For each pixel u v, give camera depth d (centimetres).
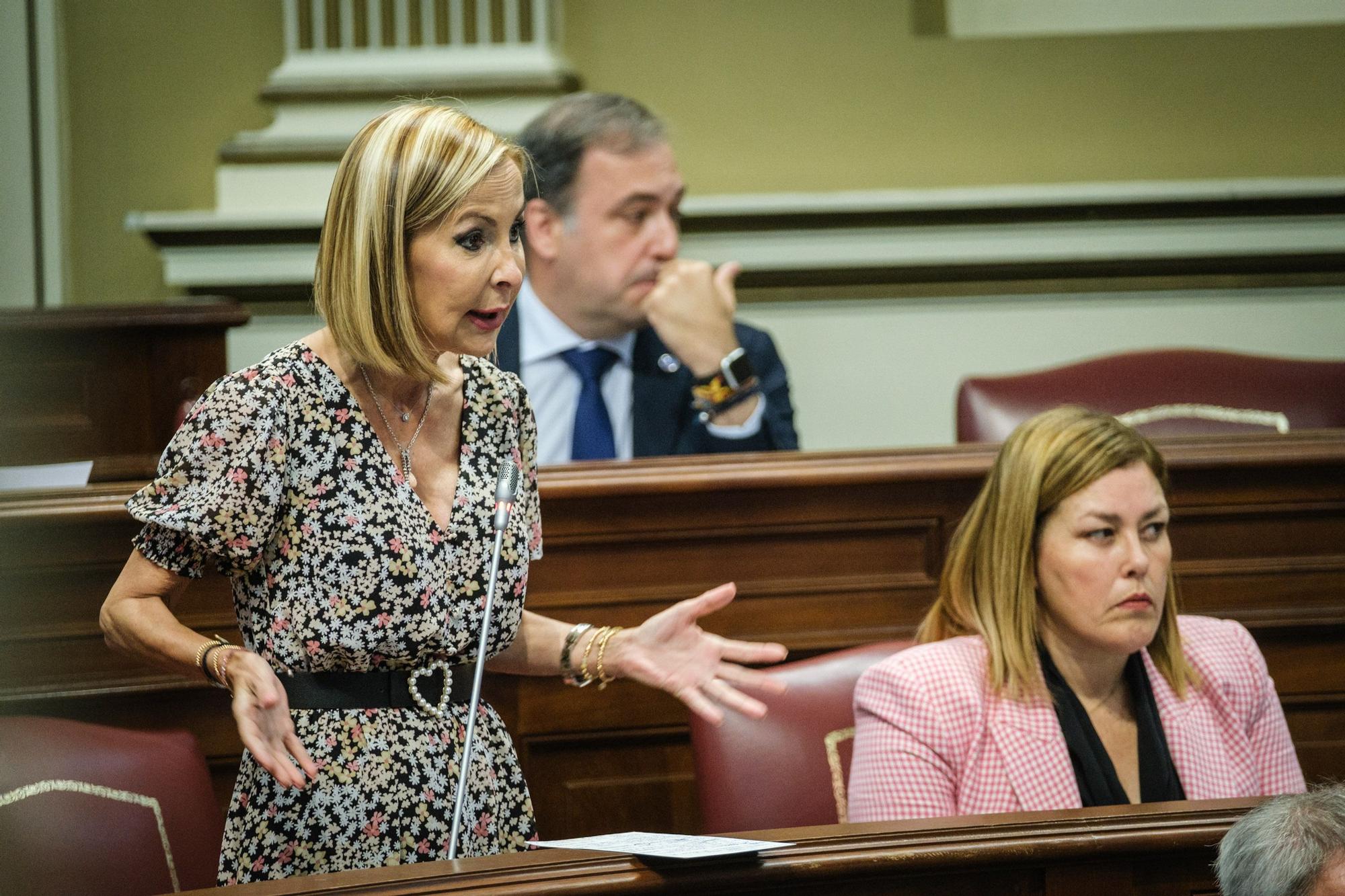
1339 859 497
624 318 1172
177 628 597
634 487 922
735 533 947
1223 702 830
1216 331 1770
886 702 790
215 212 1741
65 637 870
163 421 1230
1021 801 766
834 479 943
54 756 739
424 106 623
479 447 666
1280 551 1003
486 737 656
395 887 513
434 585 631
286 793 610
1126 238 1731
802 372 1744
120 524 868
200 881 750
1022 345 1756
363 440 627
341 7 1712
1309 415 1221
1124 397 1223
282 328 1695
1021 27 1797
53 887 720
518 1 1706
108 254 1759
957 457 964
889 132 1792
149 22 1753
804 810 813
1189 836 578
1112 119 1803
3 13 1708
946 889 569
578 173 1147
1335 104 1812
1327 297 1780
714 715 677
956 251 1714
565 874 529
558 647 693
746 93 1781
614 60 1777
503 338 1179
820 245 1703
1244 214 1739
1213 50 1802
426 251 603
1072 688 812
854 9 1781
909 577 972
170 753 765
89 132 1753
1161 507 786
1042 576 795
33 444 1199
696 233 1700
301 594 614
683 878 531
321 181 1691
